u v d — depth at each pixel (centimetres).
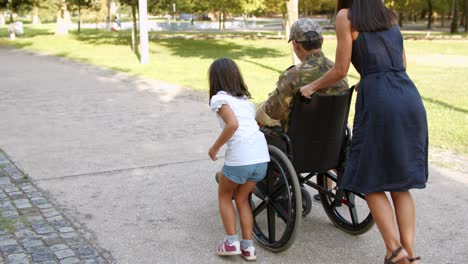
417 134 319
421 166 322
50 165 604
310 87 350
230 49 2519
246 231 376
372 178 321
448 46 2669
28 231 417
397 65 322
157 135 750
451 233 420
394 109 312
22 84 1285
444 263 371
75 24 6109
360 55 324
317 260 377
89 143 704
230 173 361
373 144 318
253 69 1645
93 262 366
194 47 2659
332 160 394
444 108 942
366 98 321
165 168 595
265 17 8994
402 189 319
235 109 359
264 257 382
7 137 739
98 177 561
